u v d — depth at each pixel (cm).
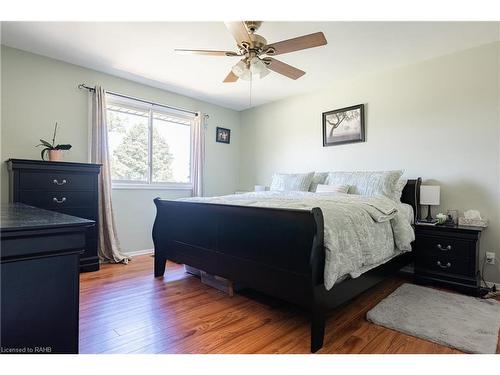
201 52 221
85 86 337
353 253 180
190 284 270
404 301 230
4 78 285
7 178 285
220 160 495
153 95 402
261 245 198
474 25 240
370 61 313
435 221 286
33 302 79
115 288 257
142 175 398
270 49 211
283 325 191
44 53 302
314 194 304
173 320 196
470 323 191
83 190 305
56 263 83
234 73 238
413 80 318
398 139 330
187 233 265
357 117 363
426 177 309
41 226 80
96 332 179
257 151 497
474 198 278
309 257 169
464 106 285
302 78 364
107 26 246
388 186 301
